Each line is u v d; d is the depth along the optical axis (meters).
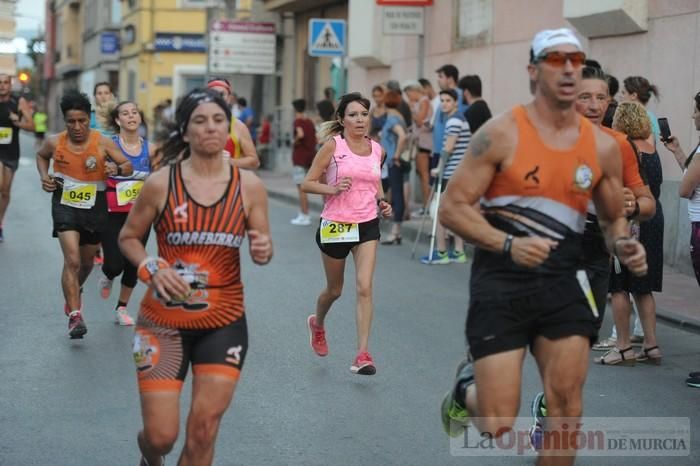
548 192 4.70
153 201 4.89
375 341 9.39
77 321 9.13
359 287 8.14
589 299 4.79
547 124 4.72
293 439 6.60
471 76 14.32
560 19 16.69
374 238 8.24
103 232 9.47
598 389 7.96
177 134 5.09
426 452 6.38
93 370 8.22
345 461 6.19
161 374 4.82
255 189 4.97
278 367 8.40
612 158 4.80
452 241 14.84
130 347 8.99
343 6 28.62
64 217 9.21
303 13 31.84
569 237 4.76
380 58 24.23
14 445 6.41
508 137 4.68
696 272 8.27
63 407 7.23
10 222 17.94
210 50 32.34
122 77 50.56
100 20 56.22
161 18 44.66
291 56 33.00
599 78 6.47
